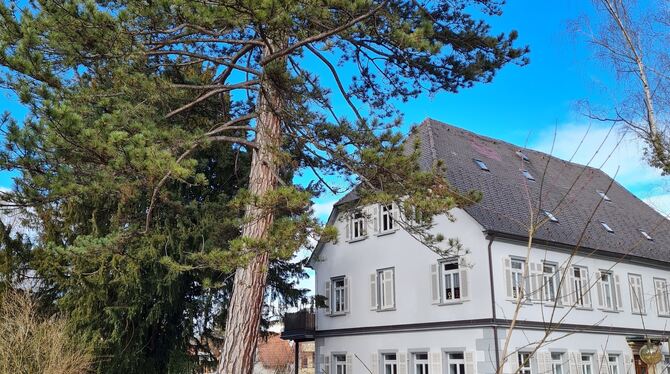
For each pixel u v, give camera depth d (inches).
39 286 642.8
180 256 628.4
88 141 324.5
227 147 695.1
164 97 417.4
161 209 629.3
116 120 347.6
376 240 916.0
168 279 623.5
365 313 904.3
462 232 788.0
